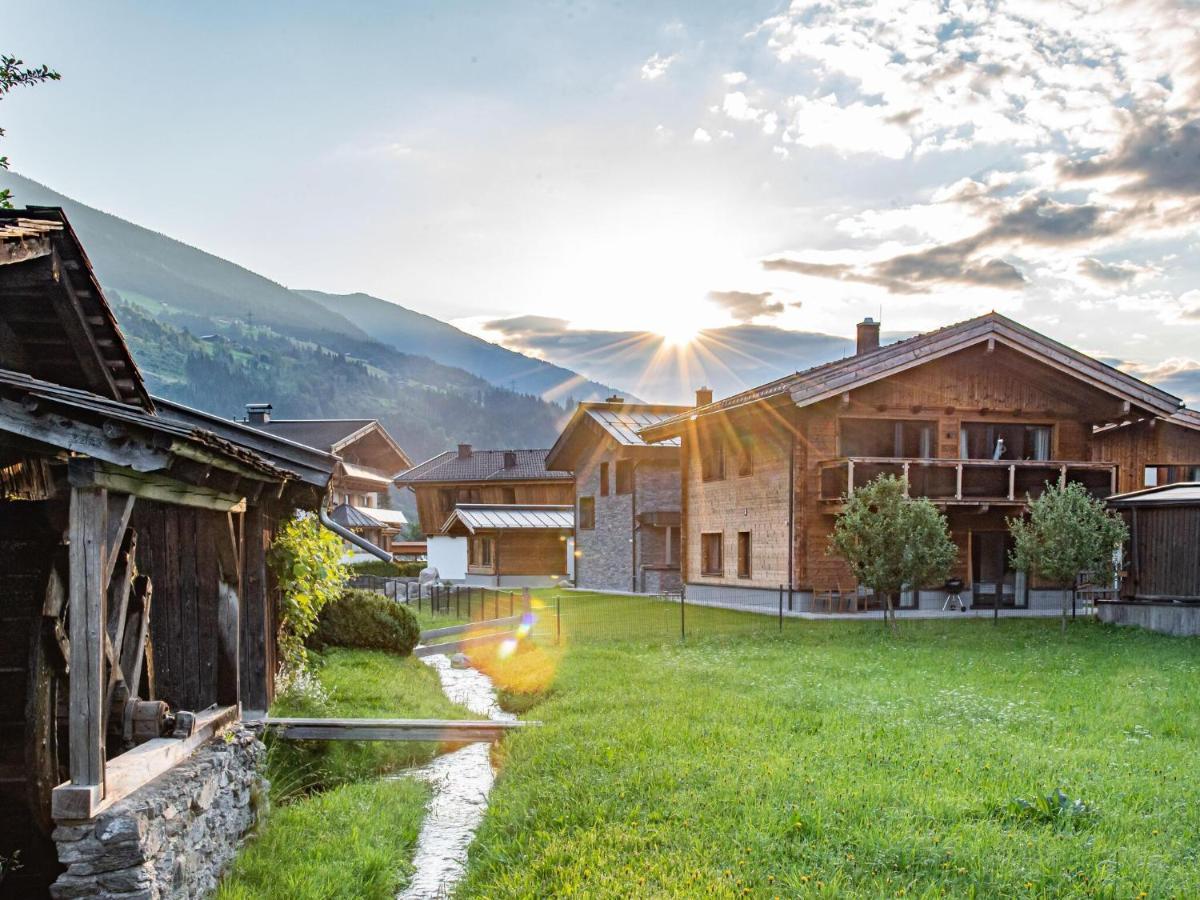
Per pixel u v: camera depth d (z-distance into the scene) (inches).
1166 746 378.9
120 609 282.2
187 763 269.6
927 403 1073.5
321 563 507.2
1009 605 1103.0
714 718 443.8
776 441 1107.9
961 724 421.4
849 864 243.8
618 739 401.1
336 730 407.5
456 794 396.5
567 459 1768.0
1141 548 854.5
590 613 1135.0
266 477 320.2
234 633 332.2
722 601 1244.5
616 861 258.1
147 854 219.3
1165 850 251.1
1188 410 1240.8
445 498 2346.2
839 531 853.8
